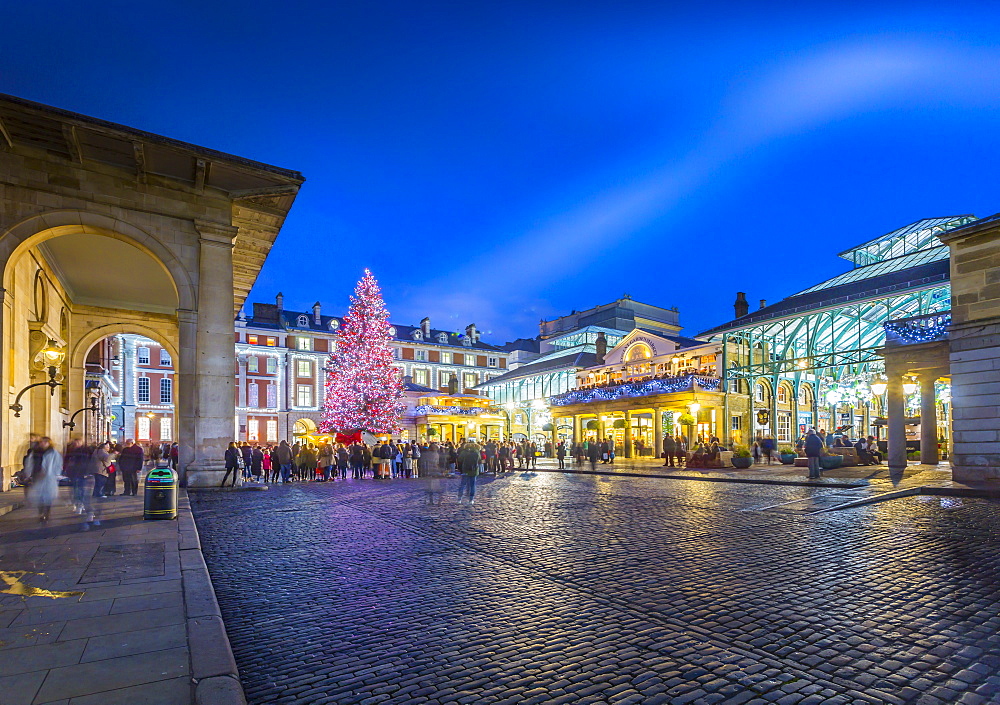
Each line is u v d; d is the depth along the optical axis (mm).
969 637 4730
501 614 5453
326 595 6109
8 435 14070
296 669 4223
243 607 5703
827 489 15688
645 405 35469
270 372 63625
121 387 54625
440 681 4008
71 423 18188
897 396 21734
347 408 40656
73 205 14789
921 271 25172
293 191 16953
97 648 4055
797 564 7289
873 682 3955
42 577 6062
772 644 4656
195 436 16172
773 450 29797
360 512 12492
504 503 14117
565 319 69562
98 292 23656
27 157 14359
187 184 16406
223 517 11750
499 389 58469
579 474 24750
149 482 10148
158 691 3371
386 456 23688
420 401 44312
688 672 4133
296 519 11484
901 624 5070
